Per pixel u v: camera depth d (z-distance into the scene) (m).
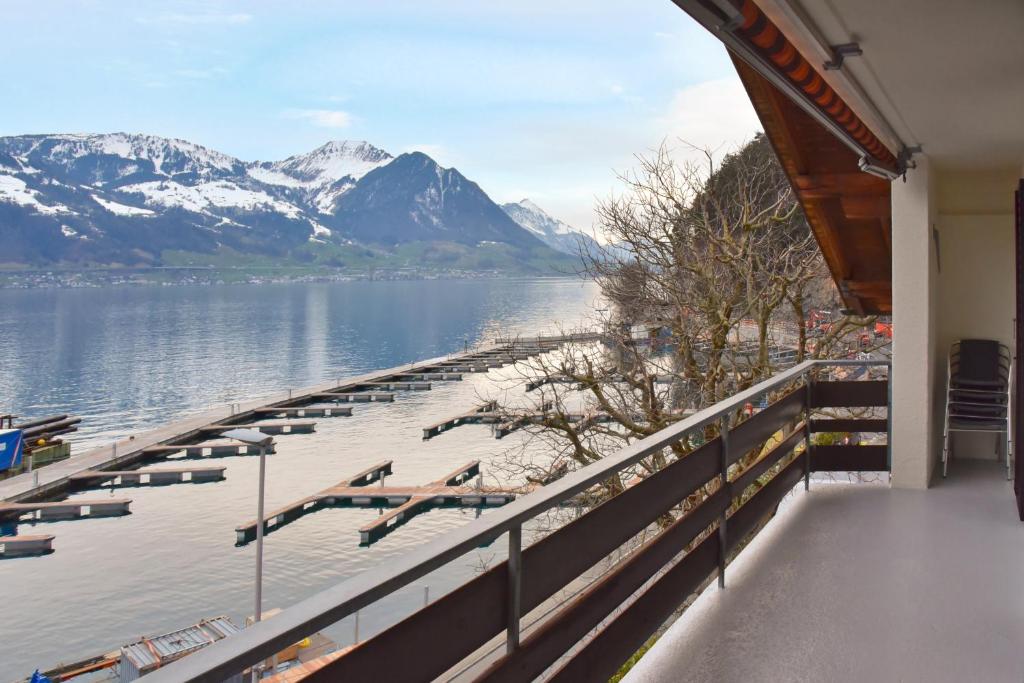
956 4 2.35
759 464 3.84
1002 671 2.64
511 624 1.69
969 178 5.70
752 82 5.29
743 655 2.76
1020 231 4.38
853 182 6.07
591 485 1.85
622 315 13.24
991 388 5.66
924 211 5.12
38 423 58.62
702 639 2.90
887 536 4.16
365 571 1.22
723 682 2.56
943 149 4.85
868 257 7.50
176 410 72.94
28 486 41.59
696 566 3.03
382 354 112.19
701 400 12.36
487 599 1.62
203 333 147.12
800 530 4.29
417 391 68.75
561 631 1.91
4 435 47.78
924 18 2.47
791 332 14.42
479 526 1.47
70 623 27.08
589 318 14.45
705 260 12.78
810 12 2.32
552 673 1.94
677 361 13.14
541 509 1.66
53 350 124.31
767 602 3.23
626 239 13.20
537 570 1.80
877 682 2.58
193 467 45.78
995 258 5.79
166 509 39.12
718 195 14.13
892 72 3.07
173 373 96.12
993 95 3.47
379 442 50.00
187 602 28.45
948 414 5.53
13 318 189.12
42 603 28.75
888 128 4.12
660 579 2.62
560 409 12.41
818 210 6.69
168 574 31.09
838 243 7.27
